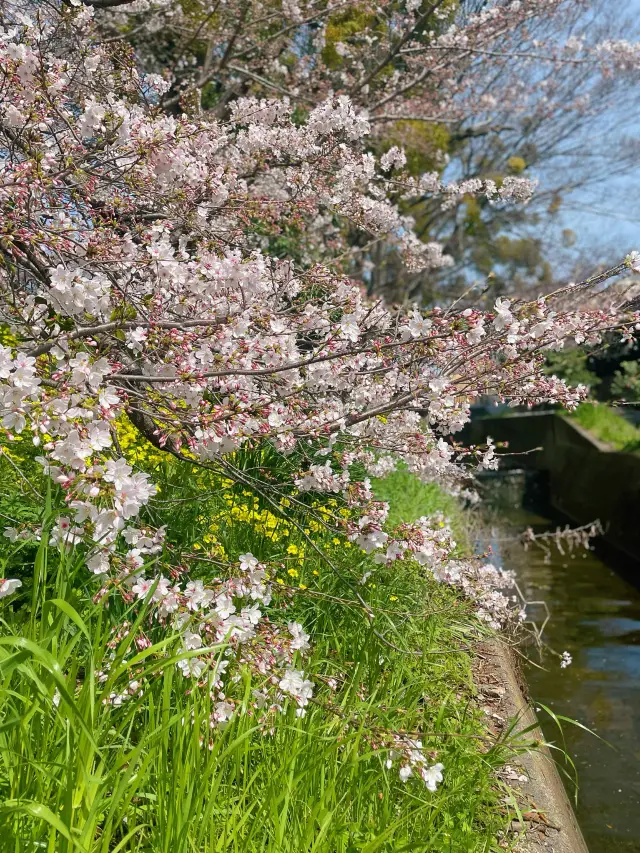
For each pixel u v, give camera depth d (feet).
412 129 41.96
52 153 9.84
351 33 31.60
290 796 7.22
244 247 13.74
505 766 10.39
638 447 42.16
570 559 34.83
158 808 6.48
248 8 24.04
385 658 11.51
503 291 73.36
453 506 30.32
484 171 67.10
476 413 104.22
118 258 8.82
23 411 6.77
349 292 11.46
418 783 8.82
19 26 10.11
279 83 28.84
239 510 13.19
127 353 9.86
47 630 6.97
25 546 10.77
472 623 14.53
